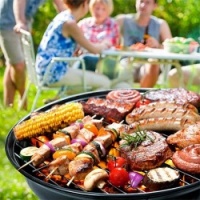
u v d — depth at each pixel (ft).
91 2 15.40
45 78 13.78
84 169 6.91
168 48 13.60
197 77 14.98
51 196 7.02
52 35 13.70
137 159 7.14
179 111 8.27
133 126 8.06
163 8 22.21
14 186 11.43
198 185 6.64
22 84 15.66
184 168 7.01
